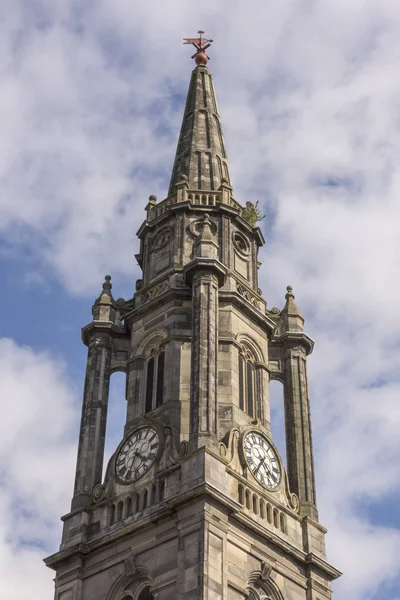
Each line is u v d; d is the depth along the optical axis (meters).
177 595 51.06
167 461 57.28
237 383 62.50
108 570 55.75
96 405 63.44
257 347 65.81
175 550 53.09
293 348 67.69
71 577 56.59
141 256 71.81
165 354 63.28
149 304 65.75
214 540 52.19
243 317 65.94
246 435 59.56
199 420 56.81
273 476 59.91
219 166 75.25
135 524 55.31
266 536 55.94
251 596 54.12
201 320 60.75
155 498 56.09
